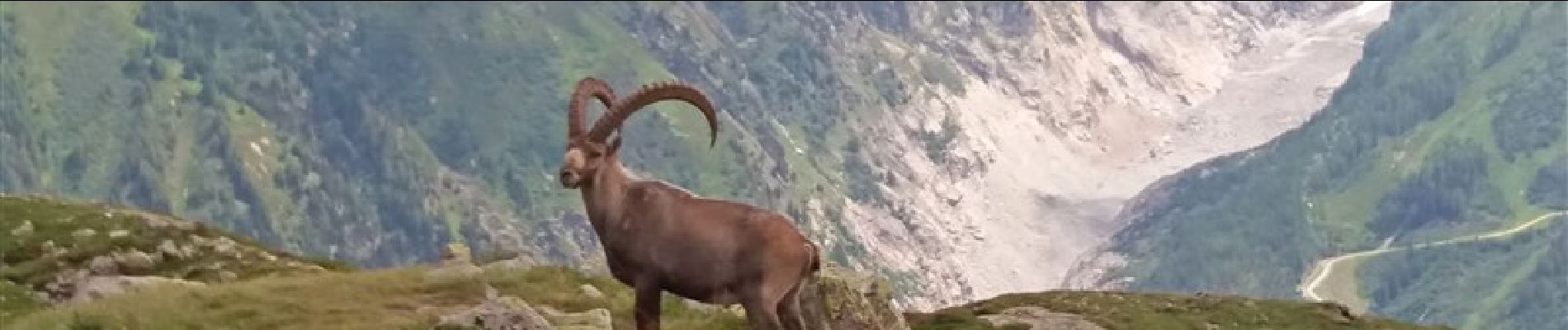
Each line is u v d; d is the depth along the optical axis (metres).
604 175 25.36
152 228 53.34
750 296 24.30
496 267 42.34
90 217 54.56
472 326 30.92
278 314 34.31
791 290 24.30
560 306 38.06
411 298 36.75
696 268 24.56
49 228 53.31
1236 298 72.31
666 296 41.25
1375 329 68.44
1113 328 61.06
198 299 35.00
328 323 33.81
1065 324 60.12
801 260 24.34
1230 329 65.50
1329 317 69.69
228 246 52.25
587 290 39.75
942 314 59.72
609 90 26.09
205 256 50.91
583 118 25.55
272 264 50.69
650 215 24.95
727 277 24.44
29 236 51.75
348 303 35.84
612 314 38.09
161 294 35.38
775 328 24.11
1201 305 69.38
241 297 35.34
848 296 35.56
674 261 24.69
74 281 46.91
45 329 31.23
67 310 32.94
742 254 24.34
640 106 25.56
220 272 48.47
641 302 25.12
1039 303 65.31
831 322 35.03
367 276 38.47
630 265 25.14
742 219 24.59
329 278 38.09
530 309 32.00
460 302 36.81
